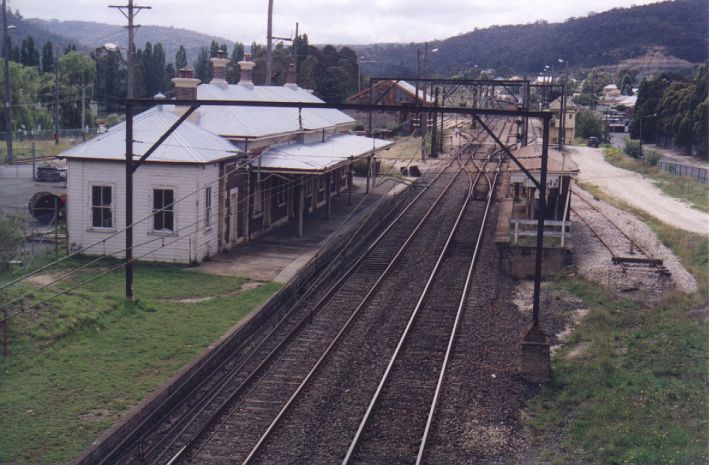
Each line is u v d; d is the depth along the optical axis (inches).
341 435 507.2
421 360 665.6
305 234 1218.6
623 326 767.1
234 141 1144.8
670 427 510.6
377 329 756.0
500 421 544.1
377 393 571.8
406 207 1558.8
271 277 912.9
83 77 3164.4
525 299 897.5
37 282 792.3
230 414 536.7
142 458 462.6
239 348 691.4
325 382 604.4
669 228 1334.9
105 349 637.9
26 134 2625.5
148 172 951.6
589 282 946.7
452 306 845.8
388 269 1010.7
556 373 636.7
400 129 3132.4
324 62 3878.0
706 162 2568.9
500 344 714.8
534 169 1117.7
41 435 473.4
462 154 2608.3
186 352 637.9
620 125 4461.1
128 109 749.9
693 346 669.3
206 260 988.6
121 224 965.2
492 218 1450.5
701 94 2812.5
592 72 7859.3
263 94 1536.7
